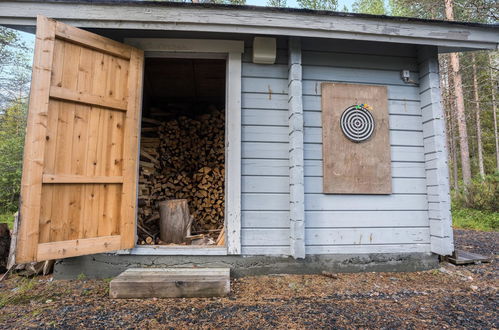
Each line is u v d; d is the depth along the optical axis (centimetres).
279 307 215
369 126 308
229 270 267
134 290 231
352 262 294
